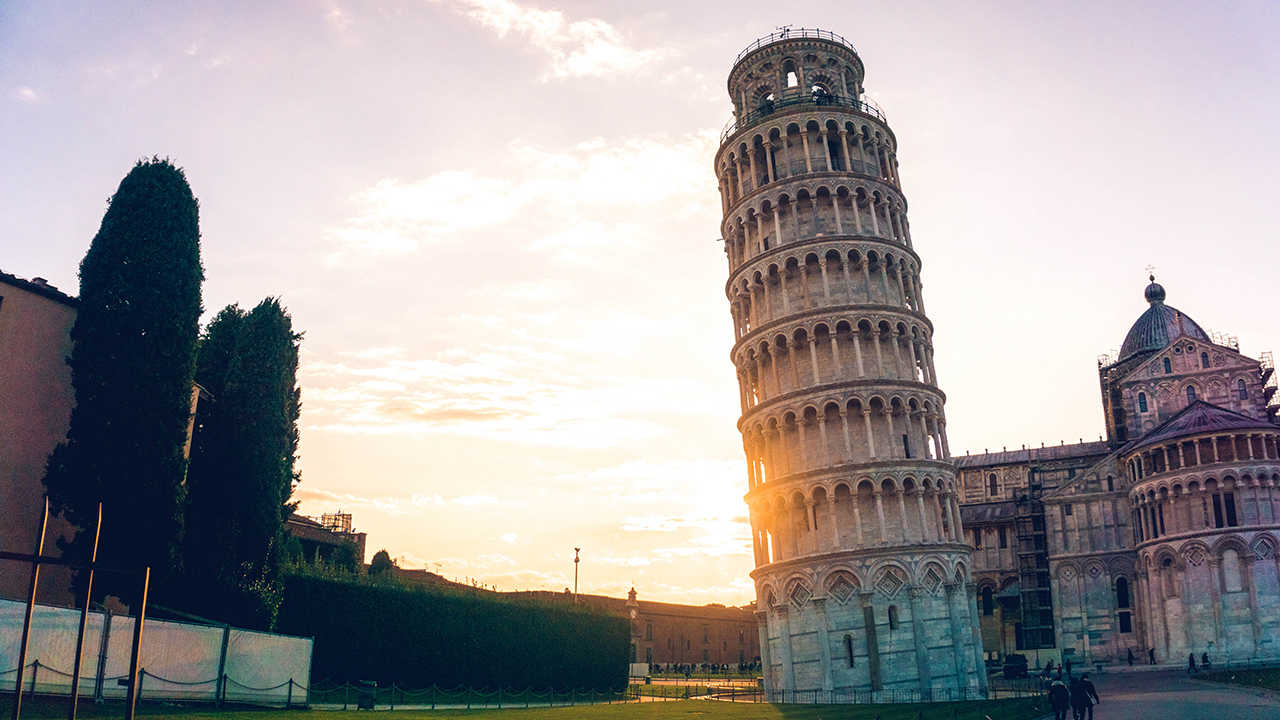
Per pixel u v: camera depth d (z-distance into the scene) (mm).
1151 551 94375
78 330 45844
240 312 56625
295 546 73875
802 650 66438
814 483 67875
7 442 44625
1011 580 116875
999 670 99625
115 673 37781
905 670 62625
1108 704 52500
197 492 51062
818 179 74812
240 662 42969
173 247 47688
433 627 64750
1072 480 107625
